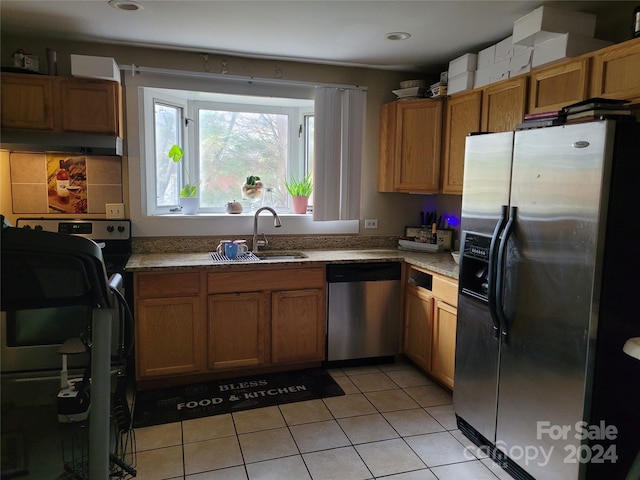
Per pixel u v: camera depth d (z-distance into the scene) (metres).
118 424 1.80
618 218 1.77
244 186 3.92
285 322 3.32
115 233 3.33
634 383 1.89
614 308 1.81
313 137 3.92
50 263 1.29
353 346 3.52
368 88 3.89
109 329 1.44
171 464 2.28
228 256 3.33
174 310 3.04
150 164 3.54
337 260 3.37
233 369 3.26
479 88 3.10
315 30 2.91
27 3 2.50
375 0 2.44
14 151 3.17
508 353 2.21
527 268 2.07
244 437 2.54
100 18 2.73
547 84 2.54
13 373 1.81
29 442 1.64
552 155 1.93
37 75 2.91
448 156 3.46
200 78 3.46
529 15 2.43
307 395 3.05
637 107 2.15
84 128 3.00
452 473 2.25
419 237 3.94
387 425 2.68
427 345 3.24
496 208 2.28
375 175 4.03
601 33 2.62
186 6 2.54
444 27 2.84
